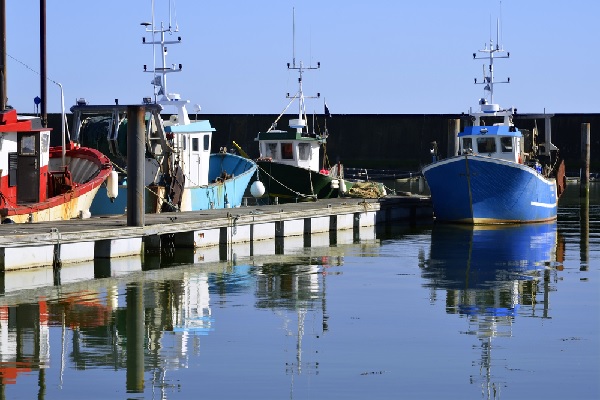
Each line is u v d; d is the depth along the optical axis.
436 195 51.00
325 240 43.59
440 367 21.81
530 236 45.75
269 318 26.42
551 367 21.84
